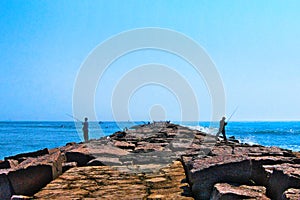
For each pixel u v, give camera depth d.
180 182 8.38
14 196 7.05
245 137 44.94
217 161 7.23
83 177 9.11
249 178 6.83
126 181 8.62
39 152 12.77
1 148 32.66
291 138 44.06
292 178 5.55
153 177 9.07
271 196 5.99
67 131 71.69
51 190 7.67
